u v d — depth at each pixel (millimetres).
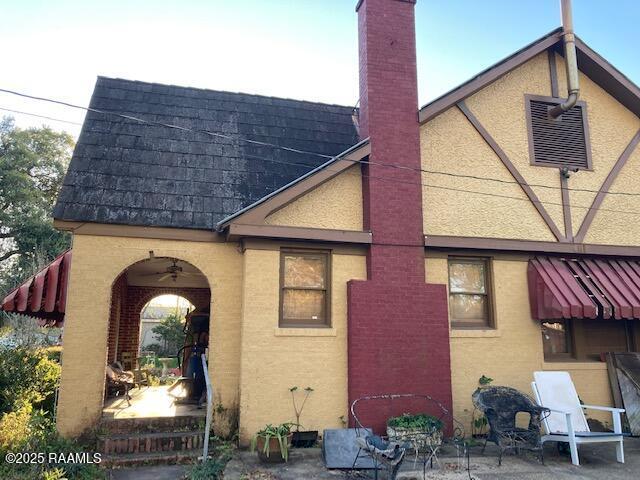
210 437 7734
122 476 6703
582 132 10531
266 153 10133
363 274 8828
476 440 8367
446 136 9734
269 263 8406
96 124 9547
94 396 7836
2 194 28656
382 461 5996
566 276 9359
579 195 10211
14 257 30594
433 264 9211
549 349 9734
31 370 9781
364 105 9445
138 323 13117
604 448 8078
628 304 8953
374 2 9781
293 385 8125
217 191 9117
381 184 8906
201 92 11062
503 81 10328
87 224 8156
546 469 6824
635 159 10734
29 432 7109
